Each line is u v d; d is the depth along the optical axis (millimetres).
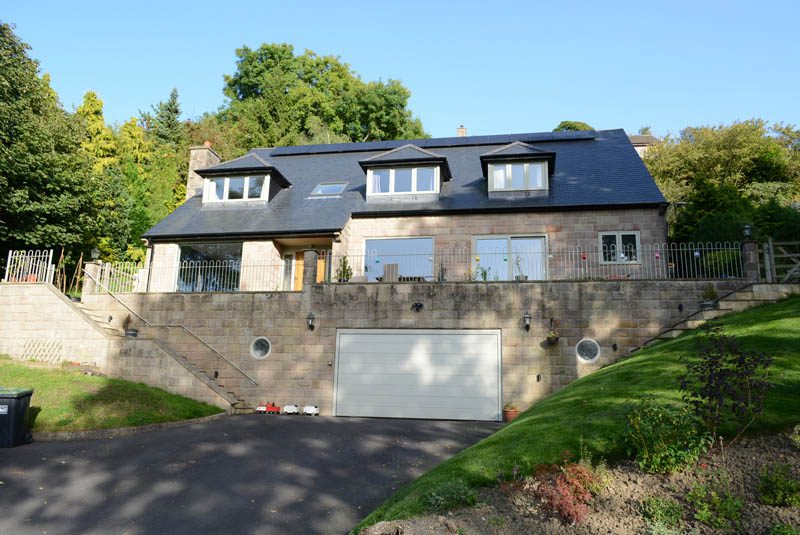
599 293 15430
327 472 10422
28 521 8297
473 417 15430
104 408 13477
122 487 9656
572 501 6801
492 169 20125
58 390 13867
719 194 23234
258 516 8484
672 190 32281
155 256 20438
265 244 19672
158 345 16141
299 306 16938
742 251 15312
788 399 8523
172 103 53281
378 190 20953
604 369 13820
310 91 47438
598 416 9438
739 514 6312
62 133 25641
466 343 15867
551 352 15375
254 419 14938
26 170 22531
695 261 16844
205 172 21938
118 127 40781
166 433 13031
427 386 15836
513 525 6797
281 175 22438
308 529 8016
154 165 38094
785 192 32281
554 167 20828
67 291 25172
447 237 19422
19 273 18141
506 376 15477
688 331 14234
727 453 7480
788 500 6273
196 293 17672
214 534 7906
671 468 7336
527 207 18812
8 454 11102
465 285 16141
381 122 46406
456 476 8070
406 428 14039
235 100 49656
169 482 9898
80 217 25141
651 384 10594
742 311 14219
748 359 8016
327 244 20344
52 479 9914
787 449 7281
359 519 8320
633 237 18297
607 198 18766
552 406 11219
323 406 16250
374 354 16297
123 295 18219
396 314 16375
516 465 8070
